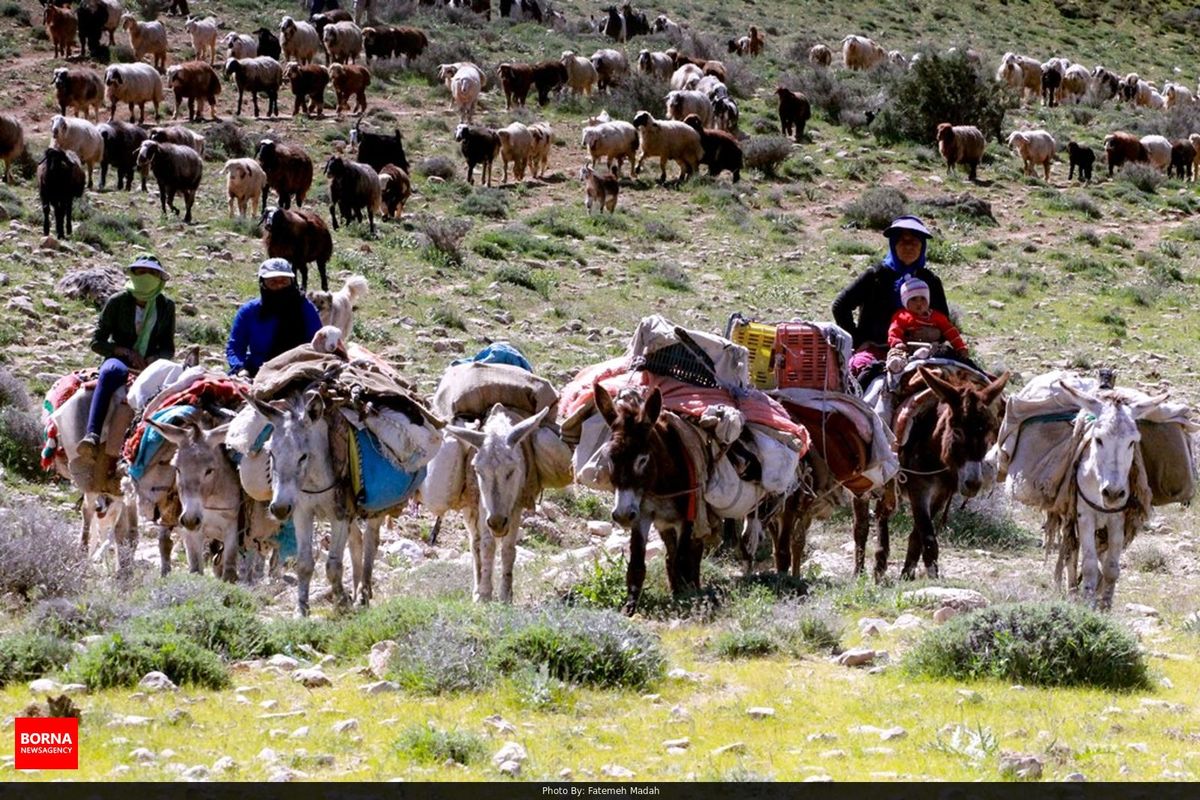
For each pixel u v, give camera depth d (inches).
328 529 660.7
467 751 320.8
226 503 509.7
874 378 594.6
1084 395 517.3
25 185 1347.2
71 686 370.0
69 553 504.1
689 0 3316.9
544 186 1670.8
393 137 1565.0
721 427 504.4
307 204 1454.2
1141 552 693.9
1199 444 829.8
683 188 1708.9
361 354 546.0
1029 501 538.0
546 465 518.6
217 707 357.7
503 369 527.5
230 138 1660.9
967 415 544.7
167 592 456.4
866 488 569.3
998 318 1309.1
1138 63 3422.7
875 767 319.0
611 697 378.6
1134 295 1406.3
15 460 689.0
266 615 496.4
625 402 489.1
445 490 513.3
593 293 1235.2
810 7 3462.1
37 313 903.1
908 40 3245.6
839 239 1530.5
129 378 547.2
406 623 429.7
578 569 585.6
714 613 491.5
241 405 520.4
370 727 344.5
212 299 1017.5
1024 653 406.9
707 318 1176.8
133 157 1430.9
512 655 393.1
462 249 1325.0
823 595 518.0
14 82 1812.3
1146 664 423.5
